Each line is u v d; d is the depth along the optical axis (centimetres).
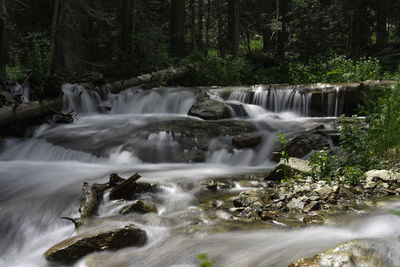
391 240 285
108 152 741
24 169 643
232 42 2250
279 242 310
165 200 454
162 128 820
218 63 1653
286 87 1129
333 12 2088
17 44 1816
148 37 1834
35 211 435
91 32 2166
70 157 749
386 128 598
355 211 381
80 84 1138
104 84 1222
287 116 1081
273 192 475
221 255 293
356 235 314
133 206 406
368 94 981
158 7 2477
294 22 2164
